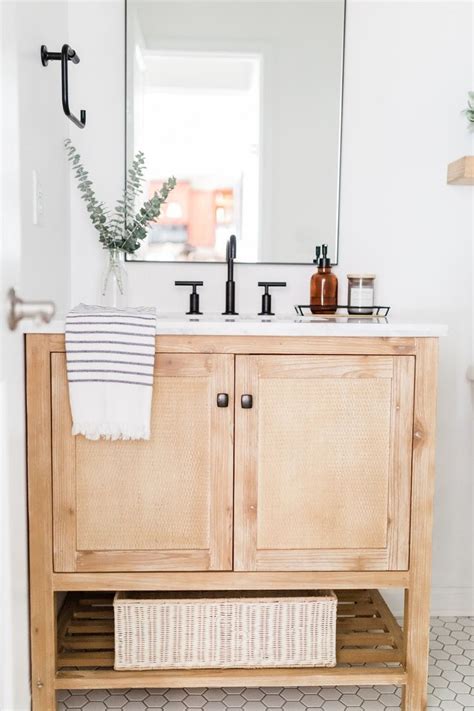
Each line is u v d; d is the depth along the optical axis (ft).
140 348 5.33
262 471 5.65
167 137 7.35
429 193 7.52
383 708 6.08
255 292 7.52
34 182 5.84
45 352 5.43
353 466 5.69
